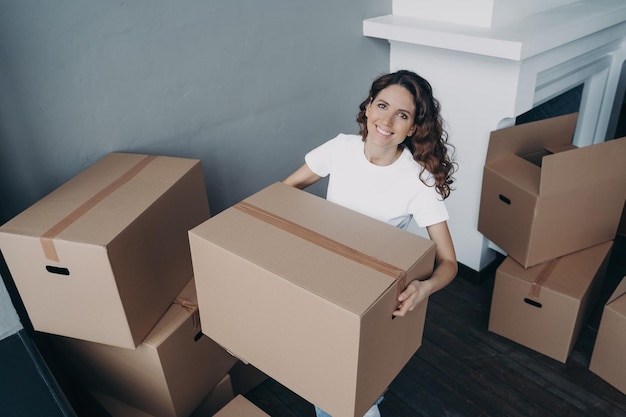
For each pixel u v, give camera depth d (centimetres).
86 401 163
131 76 146
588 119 243
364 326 84
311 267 94
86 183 133
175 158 145
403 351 107
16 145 133
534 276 173
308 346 94
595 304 195
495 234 190
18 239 111
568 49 184
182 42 152
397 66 211
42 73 131
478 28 173
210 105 167
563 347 173
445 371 177
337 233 105
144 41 145
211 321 115
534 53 159
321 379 97
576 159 159
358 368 88
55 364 160
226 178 183
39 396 117
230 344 114
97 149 149
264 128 186
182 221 137
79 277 112
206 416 152
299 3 174
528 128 190
